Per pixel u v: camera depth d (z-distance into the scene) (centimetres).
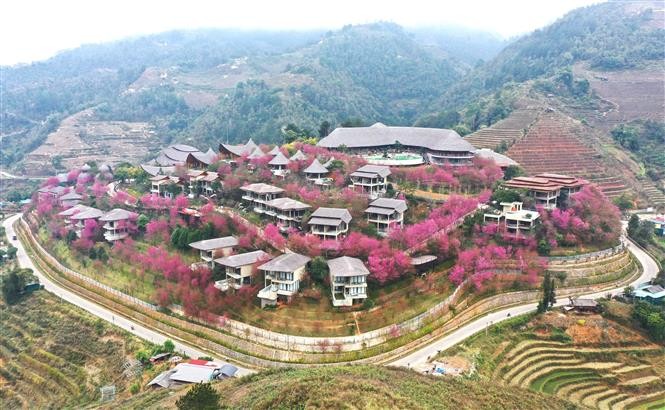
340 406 6262
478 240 12125
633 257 13812
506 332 10375
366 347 9531
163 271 12219
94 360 10612
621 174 18788
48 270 15038
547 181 13775
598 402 8950
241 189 13975
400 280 11025
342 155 15625
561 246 12656
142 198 15650
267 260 11275
